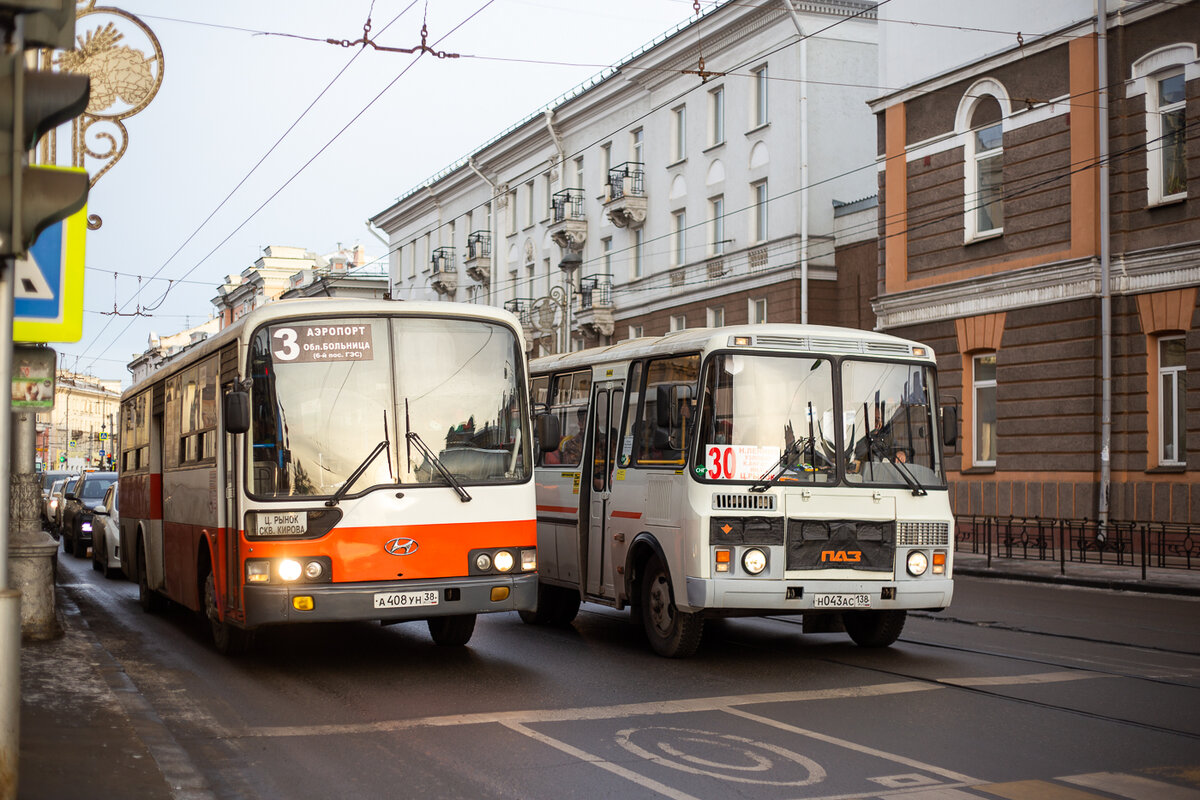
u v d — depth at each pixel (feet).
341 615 31.24
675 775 21.29
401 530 32.04
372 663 34.86
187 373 41.14
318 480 31.76
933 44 90.07
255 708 27.96
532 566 33.60
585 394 42.04
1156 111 73.92
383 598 31.55
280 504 31.40
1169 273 71.87
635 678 31.78
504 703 28.30
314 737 24.72
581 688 30.27
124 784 19.81
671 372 35.96
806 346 34.76
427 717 26.68
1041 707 27.35
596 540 39.83
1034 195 81.10
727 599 32.73
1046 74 80.43
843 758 22.47
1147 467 73.15
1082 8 77.71
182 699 29.19
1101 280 75.82
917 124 91.76
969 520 85.35
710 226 122.62
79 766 20.88
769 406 34.01
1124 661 34.42
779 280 111.55
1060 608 49.78
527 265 163.63
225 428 34.35
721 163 120.88
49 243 20.79
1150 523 71.56
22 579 37.81
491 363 34.04
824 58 111.24
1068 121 78.48
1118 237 75.25
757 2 112.47
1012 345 82.38
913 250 92.27
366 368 32.76
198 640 40.81
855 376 34.91
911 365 35.65
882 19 95.30
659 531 35.06
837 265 109.91
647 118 133.80
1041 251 80.48
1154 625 43.50
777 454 33.76
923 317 90.63
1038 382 80.18
